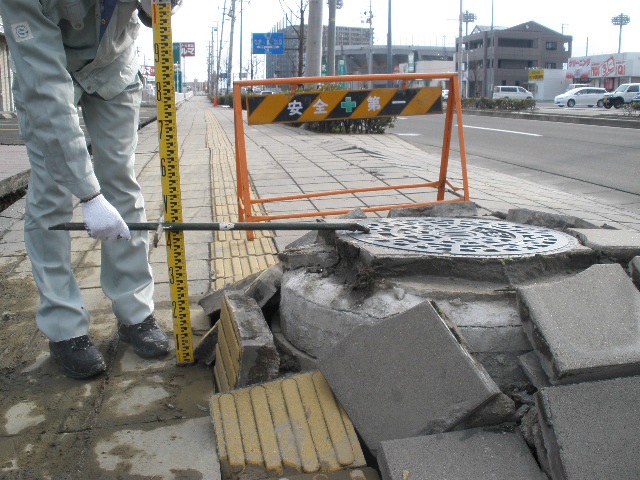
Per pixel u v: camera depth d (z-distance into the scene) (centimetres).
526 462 205
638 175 1070
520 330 248
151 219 630
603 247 294
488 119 2678
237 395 250
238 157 543
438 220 374
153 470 233
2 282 442
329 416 239
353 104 554
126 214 318
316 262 315
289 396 248
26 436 255
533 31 8731
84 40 279
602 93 4734
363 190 595
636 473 191
